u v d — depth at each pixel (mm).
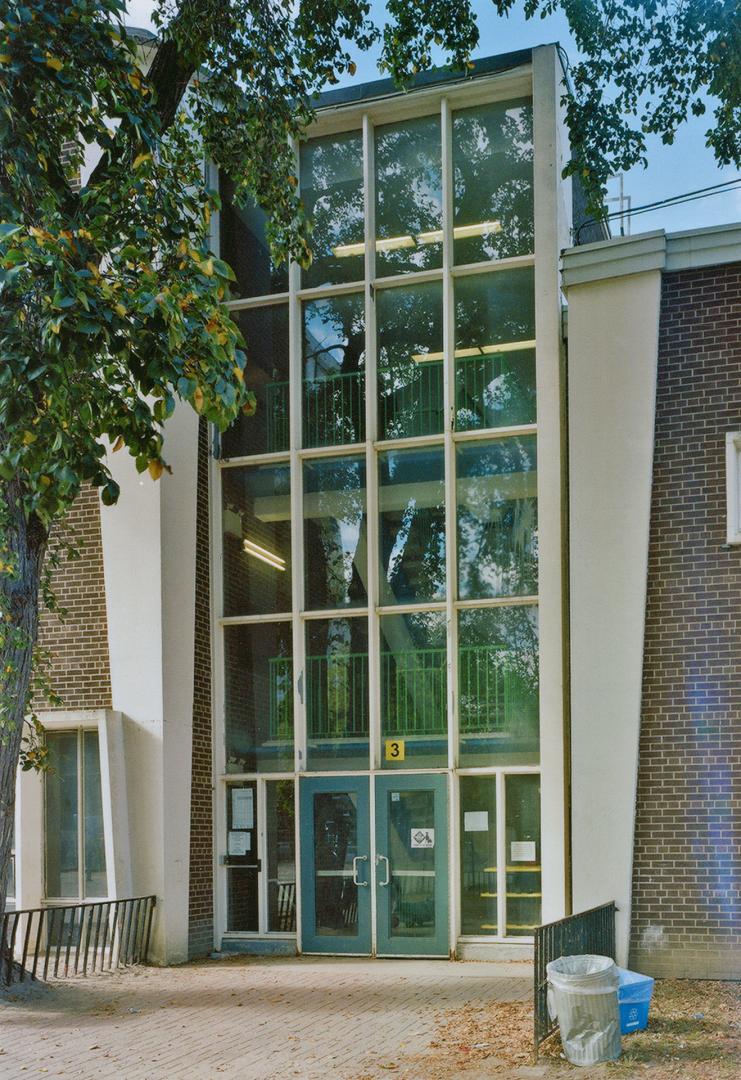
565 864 13383
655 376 12695
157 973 13305
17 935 14617
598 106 13695
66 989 12047
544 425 14227
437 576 14711
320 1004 11234
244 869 15094
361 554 15086
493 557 14523
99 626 15016
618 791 12203
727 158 13406
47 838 14938
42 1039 9883
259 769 15211
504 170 15203
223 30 13070
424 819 14297
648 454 12602
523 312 14836
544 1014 9031
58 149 10164
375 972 13117
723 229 12633
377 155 15828
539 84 14883
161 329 8625
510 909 13844
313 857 14719
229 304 16047
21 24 8977
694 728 12141
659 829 12102
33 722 13812
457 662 14445
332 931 14523
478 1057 8836
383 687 14719
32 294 9422
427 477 14953
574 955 9883
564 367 14461
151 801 14328
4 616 10977
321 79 14062
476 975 12750
